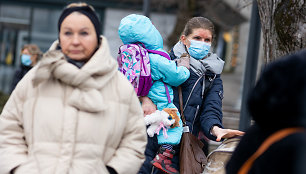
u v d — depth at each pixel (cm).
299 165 414
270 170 442
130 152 709
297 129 452
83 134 663
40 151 654
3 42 4541
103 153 683
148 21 1034
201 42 1039
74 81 663
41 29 4550
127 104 708
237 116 2927
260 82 474
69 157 653
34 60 2152
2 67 4547
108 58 697
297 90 446
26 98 682
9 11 4528
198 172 959
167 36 3020
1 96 3416
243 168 477
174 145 1006
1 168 668
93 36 701
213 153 833
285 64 459
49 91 676
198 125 1038
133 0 4225
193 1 3008
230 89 4088
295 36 959
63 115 664
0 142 683
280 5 982
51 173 643
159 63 986
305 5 945
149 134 980
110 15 4344
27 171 648
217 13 2861
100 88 680
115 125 688
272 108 456
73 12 695
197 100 1016
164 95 1005
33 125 666
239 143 495
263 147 461
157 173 1023
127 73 986
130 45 1003
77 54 700
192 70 1023
